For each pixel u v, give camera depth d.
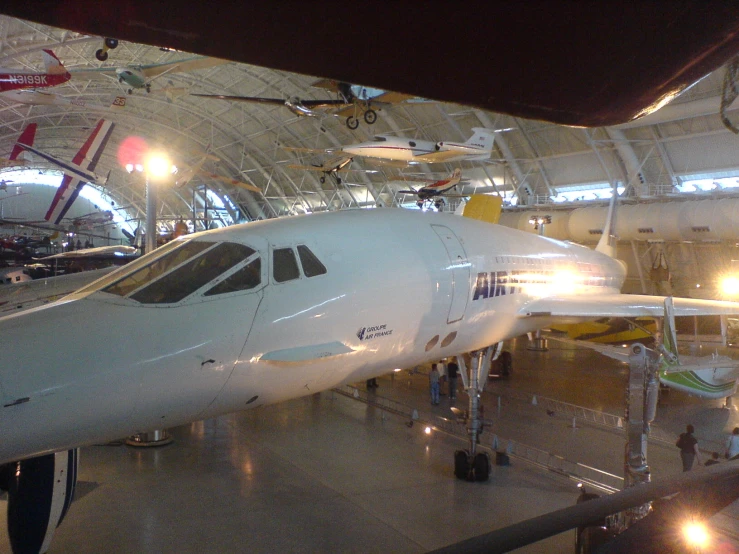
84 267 32.47
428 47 0.99
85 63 36.09
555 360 25.00
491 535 1.41
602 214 30.59
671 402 17.33
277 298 5.97
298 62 0.96
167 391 5.09
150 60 36.03
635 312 11.45
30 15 0.75
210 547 7.74
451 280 8.09
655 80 1.15
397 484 10.10
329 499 9.41
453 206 40.38
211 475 10.45
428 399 16.91
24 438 4.32
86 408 4.59
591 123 1.30
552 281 11.34
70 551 7.57
